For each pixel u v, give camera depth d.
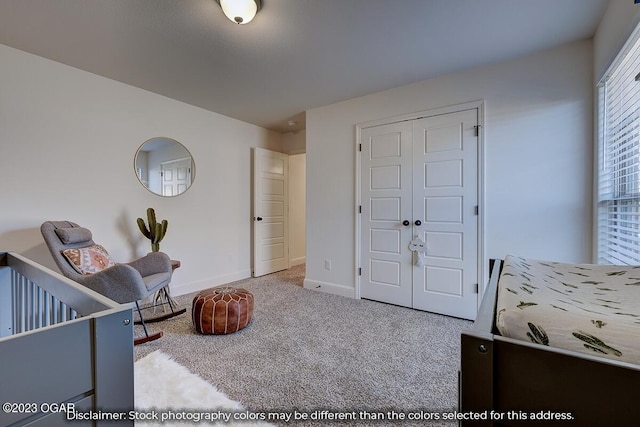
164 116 3.24
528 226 2.39
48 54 2.34
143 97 3.05
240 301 2.35
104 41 2.14
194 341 2.16
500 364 0.55
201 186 3.63
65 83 2.51
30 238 2.33
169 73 2.67
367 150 3.22
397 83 2.90
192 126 3.53
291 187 5.12
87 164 2.65
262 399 1.49
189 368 1.77
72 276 2.07
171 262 2.84
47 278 1.19
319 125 3.58
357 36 2.09
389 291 3.07
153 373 1.71
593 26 2.00
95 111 2.70
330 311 2.83
